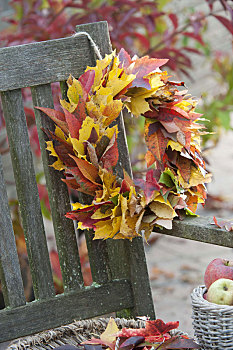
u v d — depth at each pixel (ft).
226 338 5.90
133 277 6.93
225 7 9.01
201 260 12.30
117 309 6.88
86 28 6.78
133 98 6.65
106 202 6.43
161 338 6.00
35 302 6.61
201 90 14.66
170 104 6.64
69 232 6.72
